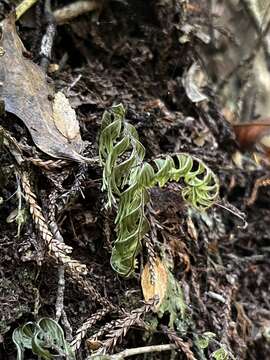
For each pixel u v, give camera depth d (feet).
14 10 0.47
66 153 0.43
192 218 0.52
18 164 0.41
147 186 0.42
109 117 0.45
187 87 0.60
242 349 0.50
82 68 0.54
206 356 0.47
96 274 0.44
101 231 0.45
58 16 0.52
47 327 0.39
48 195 0.42
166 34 0.58
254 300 0.58
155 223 0.45
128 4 0.56
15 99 0.43
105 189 0.43
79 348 0.40
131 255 0.41
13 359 0.39
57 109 0.44
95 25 0.55
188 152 0.54
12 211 0.41
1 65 0.44
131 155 0.42
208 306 0.50
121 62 0.56
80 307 0.42
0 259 0.40
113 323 0.41
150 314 0.44
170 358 0.45
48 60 0.50
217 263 0.55
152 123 0.51
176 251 0.49
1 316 0.39
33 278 0.40
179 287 0.47
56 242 0.39
